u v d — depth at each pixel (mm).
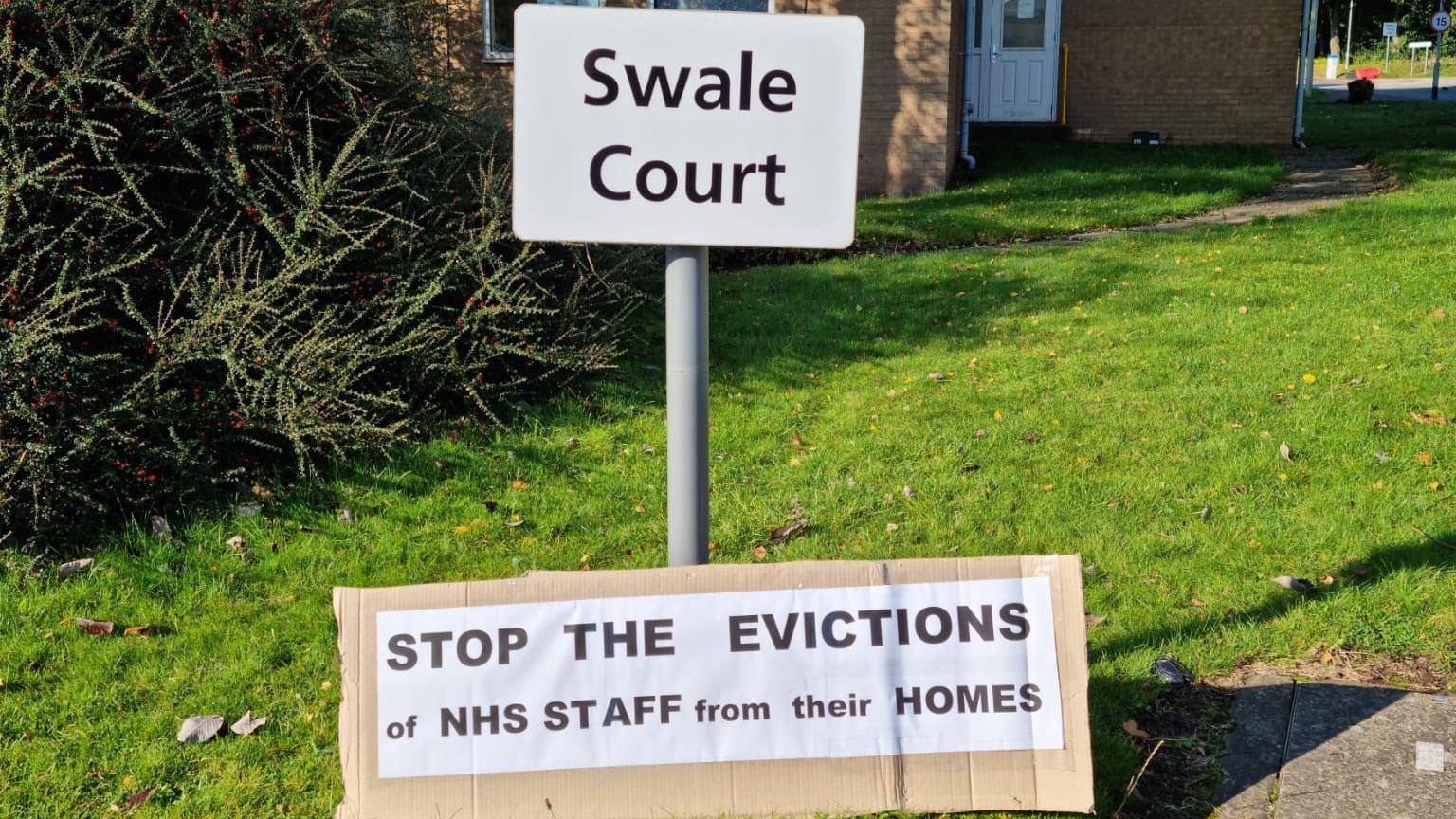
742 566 3027
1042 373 6727
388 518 4977
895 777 3014
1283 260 9156
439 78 7359
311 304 5574
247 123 5926
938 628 3045
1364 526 4684
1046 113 17672
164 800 3221
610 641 3006
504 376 6477
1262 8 17109
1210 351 6922
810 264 10086
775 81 2668
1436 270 8320
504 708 2982
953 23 13938
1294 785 3188
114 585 4375
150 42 5555
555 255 7082
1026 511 4992
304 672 3838
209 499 5043
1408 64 54531
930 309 8234
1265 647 3896
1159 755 3361
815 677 3025
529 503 5141
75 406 4812
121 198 5570
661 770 2994
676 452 2945
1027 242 11070
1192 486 5164
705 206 2705
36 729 3533
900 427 5957
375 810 2949
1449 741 3334
